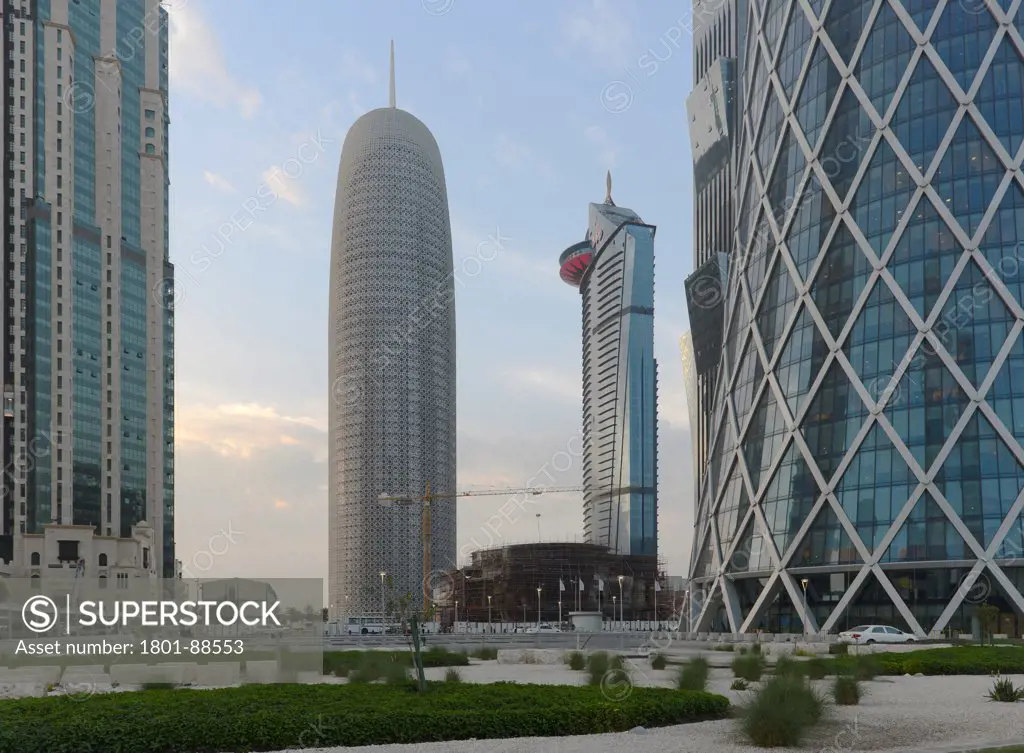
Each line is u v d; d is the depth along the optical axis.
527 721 20.98
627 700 23.27
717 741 19.95
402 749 18.94
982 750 18.80
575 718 21.47
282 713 20.17
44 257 189.88
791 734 19.25
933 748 19.14
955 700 28.08
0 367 183.25
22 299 186.75
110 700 22.58
